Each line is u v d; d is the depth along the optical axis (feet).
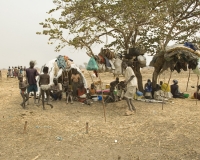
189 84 66.95
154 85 38.81
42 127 23.47
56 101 37.52
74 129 23.03
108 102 35.60
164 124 23.88
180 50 32.09
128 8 31.24
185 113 28.50
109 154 17.40
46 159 16.51
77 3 33.22
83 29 29.94
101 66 32.42
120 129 22.98
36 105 33.94
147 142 19.61
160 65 37.60
